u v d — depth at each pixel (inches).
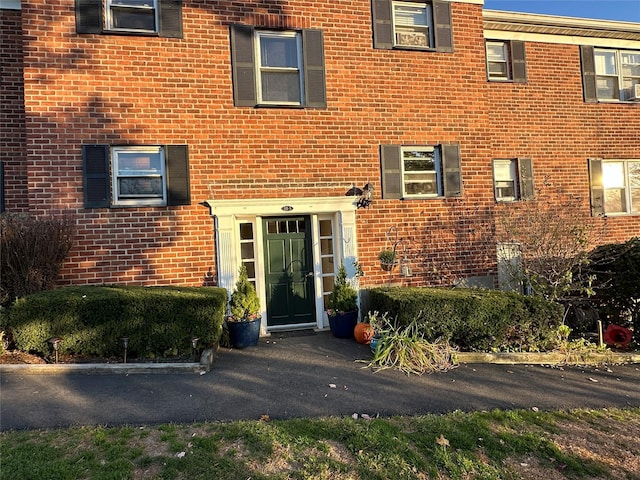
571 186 395.5
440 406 172.9
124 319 225.8
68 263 264.1
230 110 292.0
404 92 325.1
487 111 346.6
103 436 139.1
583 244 283.6
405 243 320.2
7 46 287.9
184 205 281.7
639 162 418.0
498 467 128.8
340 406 171.2
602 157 406.3
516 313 247.1
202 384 195.3
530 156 387.2
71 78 267.7
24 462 122.7
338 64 312.7
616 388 199.0
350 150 312.8
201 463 124.5
